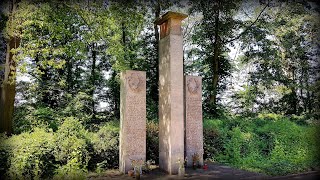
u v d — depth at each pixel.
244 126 13.16
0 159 6.49
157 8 15.52
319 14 16.55
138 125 8.48
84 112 13.97
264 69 17.42
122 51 13.82
